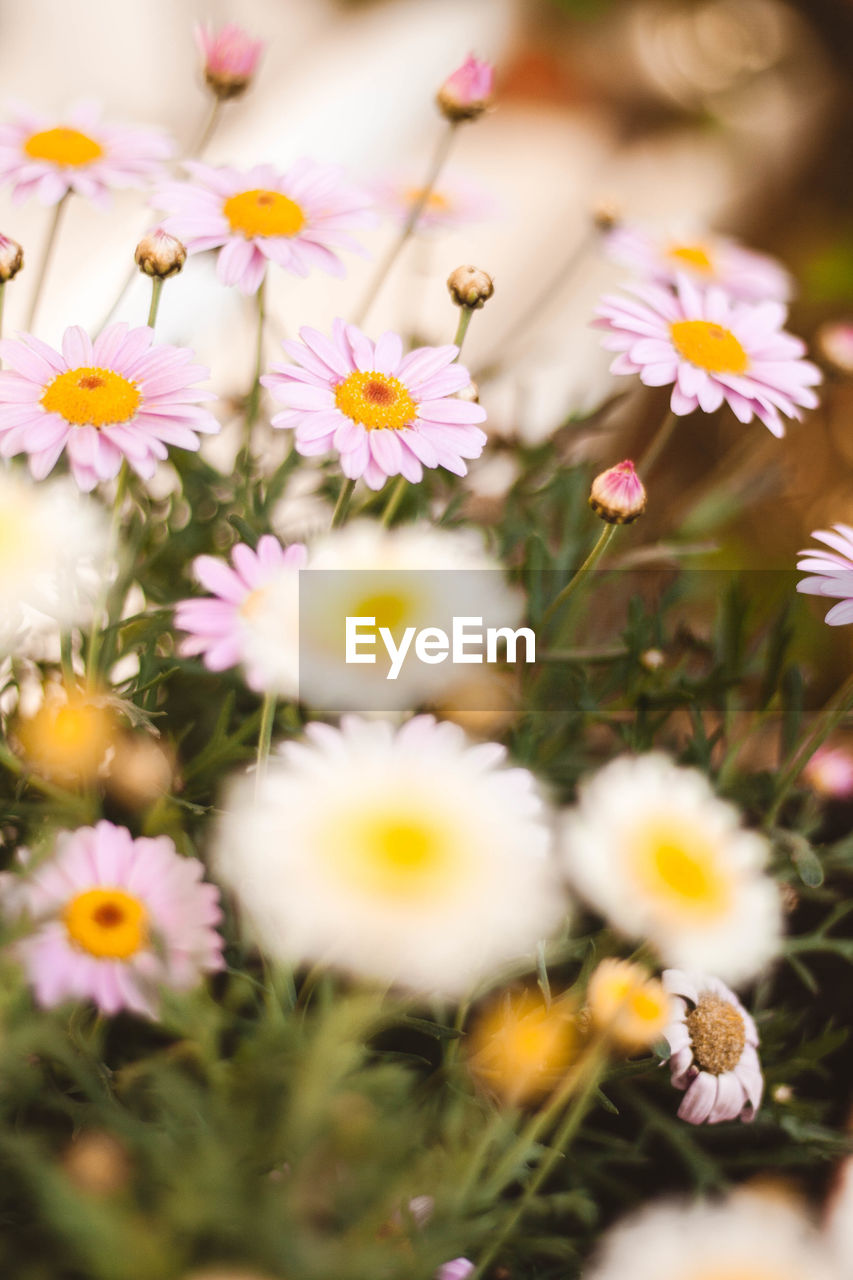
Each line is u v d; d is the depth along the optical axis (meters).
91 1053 0.35
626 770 0.34
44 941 0.34
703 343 0.41
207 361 0.57
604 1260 0.36
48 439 0.36
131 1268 0.30
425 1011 0.40
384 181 0.49
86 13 0.74
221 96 0.45
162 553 0.44
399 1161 0.33
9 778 0.40
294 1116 0.31
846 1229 0.36
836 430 0.70
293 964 0.35
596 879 0.33
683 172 0.77
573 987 0.37
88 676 0.39
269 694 0.35
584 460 0.49
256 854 0.31
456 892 0.30
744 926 0.33
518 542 0.46
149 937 0.34
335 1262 0.31
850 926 0.47
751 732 0.44
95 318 0.56
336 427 0.37
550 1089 0.37
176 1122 0.33
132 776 0.40
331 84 0.71
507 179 0.70
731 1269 0.33
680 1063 0.39
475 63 0.44
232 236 0.41
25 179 0.43
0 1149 0.33
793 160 0.83
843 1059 0.46
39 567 0.36
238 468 0.45
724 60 0.86
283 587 0.35
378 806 0.31
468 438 0.38
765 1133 0.43
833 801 0.49
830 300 0.77
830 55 0.90
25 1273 0.33
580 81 0.81
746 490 0.54
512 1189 0.40
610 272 0.69
